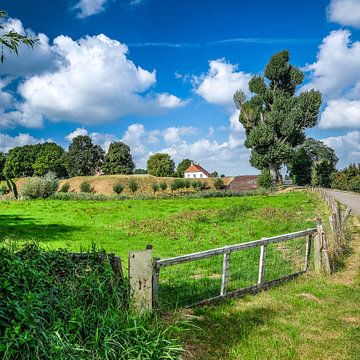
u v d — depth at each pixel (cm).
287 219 2481
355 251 1502
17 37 568
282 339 710
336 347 688
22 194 5291
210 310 833
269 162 7306
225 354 648
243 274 1131
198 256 830
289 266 1213
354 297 960
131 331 585
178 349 571
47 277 630
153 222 2548
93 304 629
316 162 9550
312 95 7144
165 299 849
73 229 2272
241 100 7975
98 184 8494
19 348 487
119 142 12794
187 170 14638
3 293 544
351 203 4028
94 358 525
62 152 13288
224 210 3158
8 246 742
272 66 7575
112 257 738
